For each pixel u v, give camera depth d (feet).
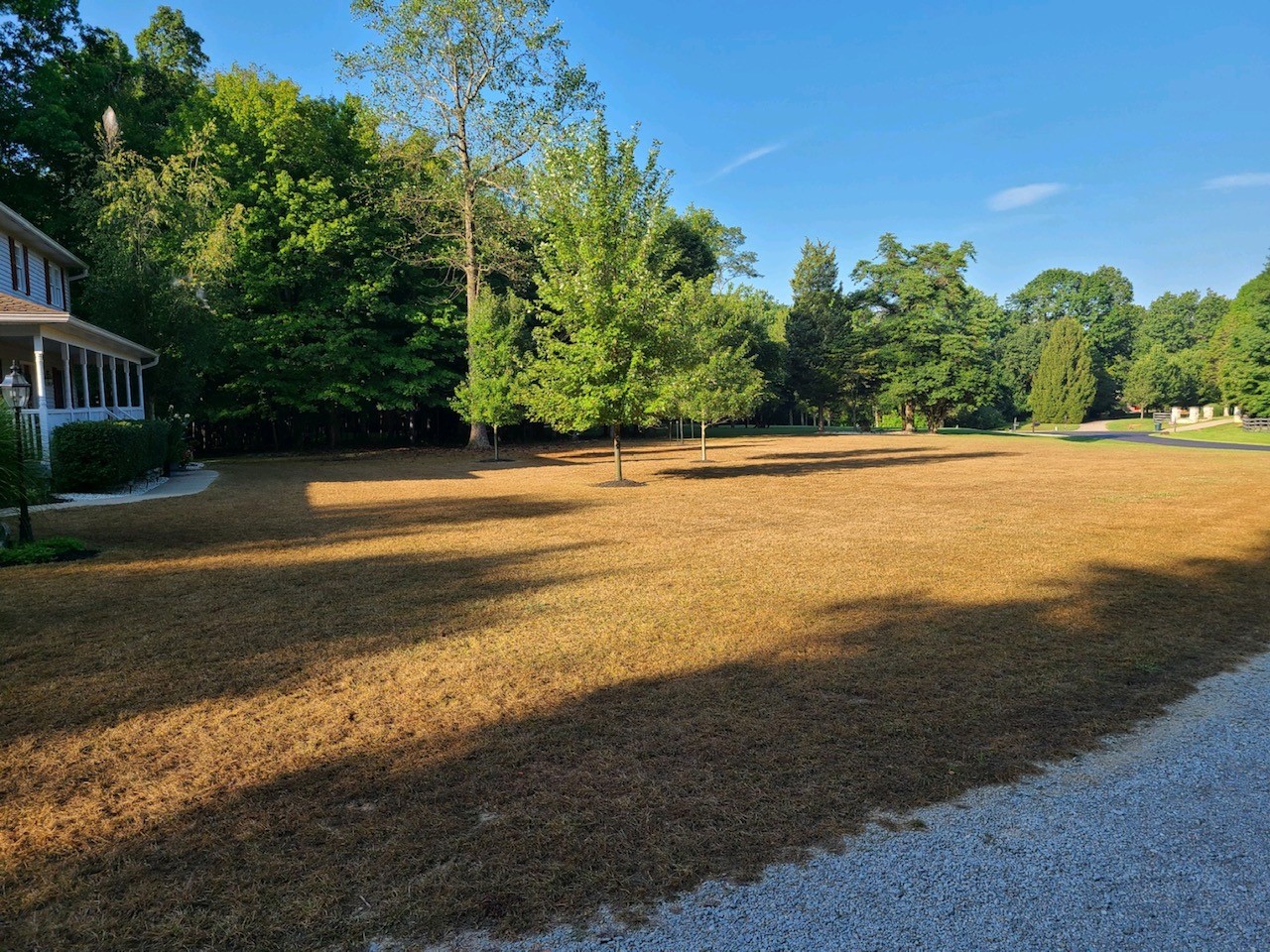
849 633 18.44
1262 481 56.59
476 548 30.42
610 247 55.52
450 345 116.16
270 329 98.48
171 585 23.98
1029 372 271.90
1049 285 305.73
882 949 7.56
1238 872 8.89
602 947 7.61
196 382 82.89
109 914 8.16
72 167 88.28
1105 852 9.32
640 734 12.76
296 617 20.26
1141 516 38.63
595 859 9.16
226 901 8.37
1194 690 14.71
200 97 101.86
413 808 10.37
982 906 8.25
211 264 79.51
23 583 24.25
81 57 93.50
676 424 173.37
